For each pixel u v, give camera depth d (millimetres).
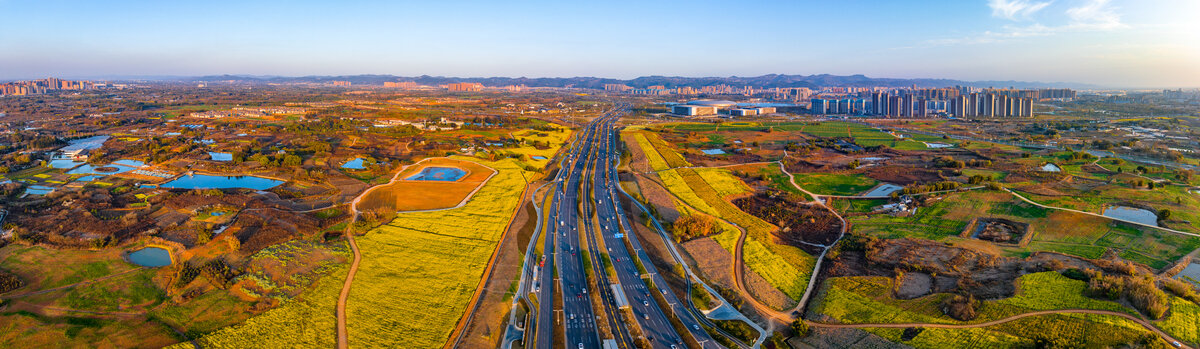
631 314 152250
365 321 144000
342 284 163500
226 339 132875
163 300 151125
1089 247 191500
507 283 170375
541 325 146250
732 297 161750
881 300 155000
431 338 138125
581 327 145375
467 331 142125
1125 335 126125
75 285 158500
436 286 165750
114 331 134375
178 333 134750
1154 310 134000
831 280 170625
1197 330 128250
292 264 175375
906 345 130875
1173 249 186375
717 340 140375
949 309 145375
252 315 143750
